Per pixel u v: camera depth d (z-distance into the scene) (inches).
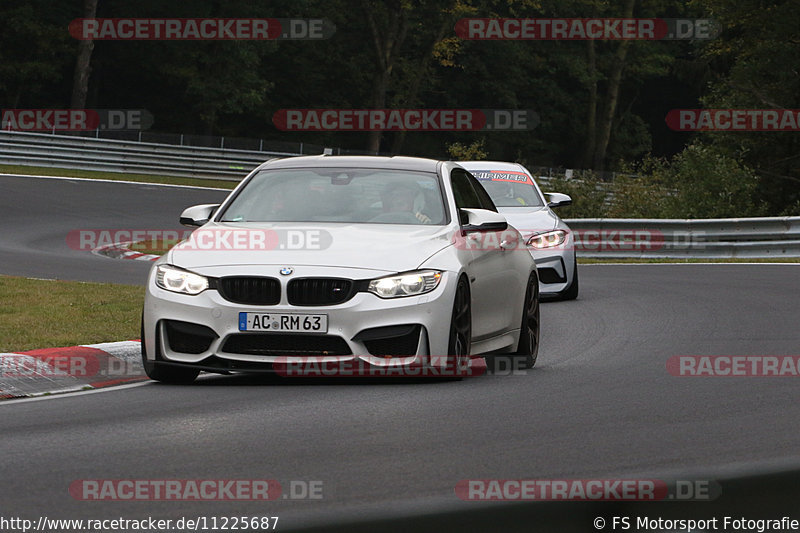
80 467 775.7
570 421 962.7
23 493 698.8
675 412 1011.9
